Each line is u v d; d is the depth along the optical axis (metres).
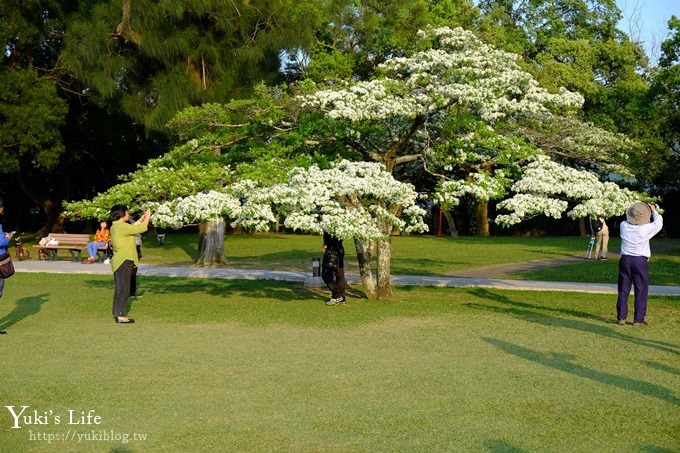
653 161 29.05
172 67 21.02
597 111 35.03
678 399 7.52
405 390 7.76
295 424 6.61
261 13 21.22
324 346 10.10
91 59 22.25
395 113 13.01
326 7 25.80
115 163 37.84
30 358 9.22
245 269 21.22
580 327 11.77
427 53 13.97
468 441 6.20
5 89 25.09
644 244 11.95
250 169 13.16
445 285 17.34
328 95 13.27
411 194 13.26
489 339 10.67
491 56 14.07
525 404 7.29
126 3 20.89
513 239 37.09
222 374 8.41
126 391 7.68
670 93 28.97
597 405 7.28
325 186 12.26
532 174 13.02
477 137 13.60
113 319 12.35
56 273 19.52
